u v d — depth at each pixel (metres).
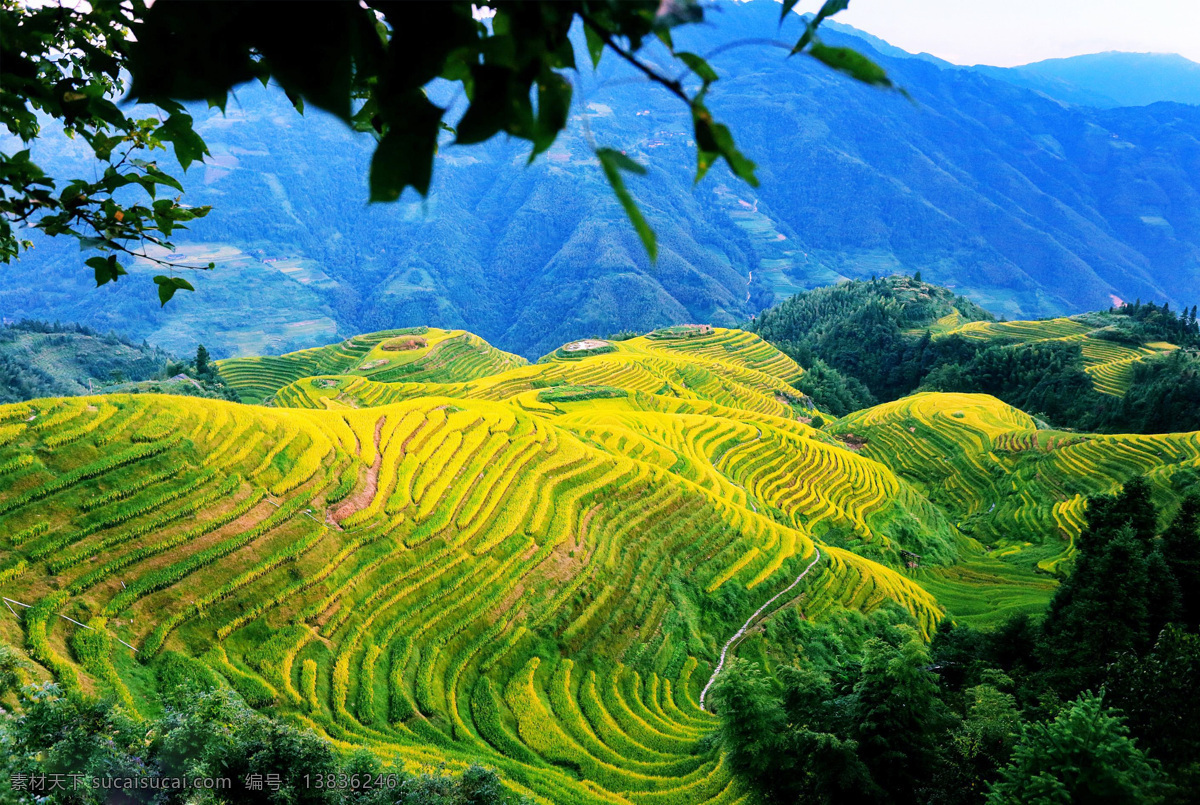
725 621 36.59
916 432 84.00
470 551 32.06
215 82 1.39
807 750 21.86
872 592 42.25
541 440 41.97
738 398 96.62
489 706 26.67
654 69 1.32
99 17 2.62
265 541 27.02
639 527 39.22
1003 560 58.06
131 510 25.09
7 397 104.81
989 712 21.42
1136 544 28.44
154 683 21.47
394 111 1.32
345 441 33.84
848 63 1.25
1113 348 109.25
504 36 1.29
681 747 26.89
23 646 20.28
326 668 24.83
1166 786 16.45
